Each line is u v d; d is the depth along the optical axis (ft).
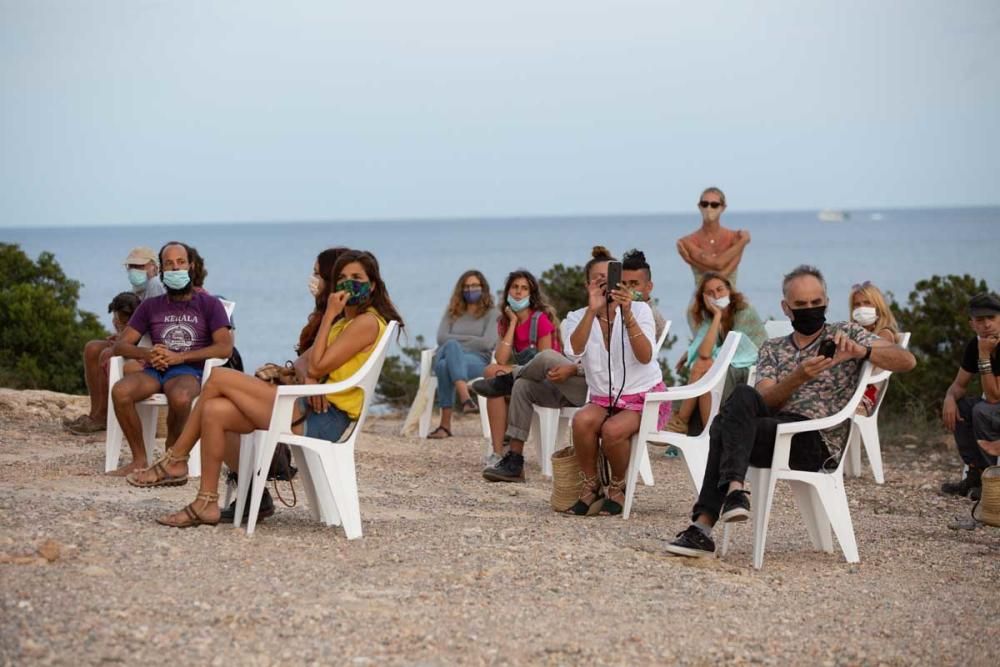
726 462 35.78
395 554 35.58
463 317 71.97
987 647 29.14
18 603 28.12
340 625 28.17
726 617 30.42
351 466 38.27
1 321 99.45
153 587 30.27
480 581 32.78
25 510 37.63
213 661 25.52
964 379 53.11
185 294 51.08
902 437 73.36
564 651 27.32
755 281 492.95
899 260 627.05
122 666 25.00
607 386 45.03
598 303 45.09
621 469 44.80
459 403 86.33
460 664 26.21
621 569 34.73
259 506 38.99
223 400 37.73
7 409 69.72
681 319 318.86
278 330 310.04
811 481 37.63
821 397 38.45
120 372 50.29
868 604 32.48
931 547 40.60
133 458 49.73
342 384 37.81
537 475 56.24
